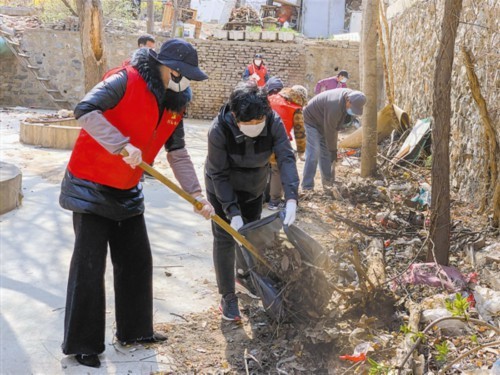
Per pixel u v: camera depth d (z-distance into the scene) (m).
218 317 4.05
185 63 3.11
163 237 5.59
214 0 25.30
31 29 15.38
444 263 4.48
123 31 16.34
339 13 22.33
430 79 9.05
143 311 3.62
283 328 3.73
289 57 15.55
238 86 3.52
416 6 10.16
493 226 5.38
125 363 3.46
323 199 6.89
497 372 3.01
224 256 3.89
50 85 15.42
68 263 4.89
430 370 3.20
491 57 5.97
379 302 3.82
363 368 3.18
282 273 3.63
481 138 6.27
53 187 7.10
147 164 3.16
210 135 3.64
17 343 3.62
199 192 3.50
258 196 4.03
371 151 8.07
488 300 3.82
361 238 5.24
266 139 3.69
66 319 3.40
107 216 3.32
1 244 5.21
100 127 2.99
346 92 6.87
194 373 3.37
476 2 6.59
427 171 8.27
